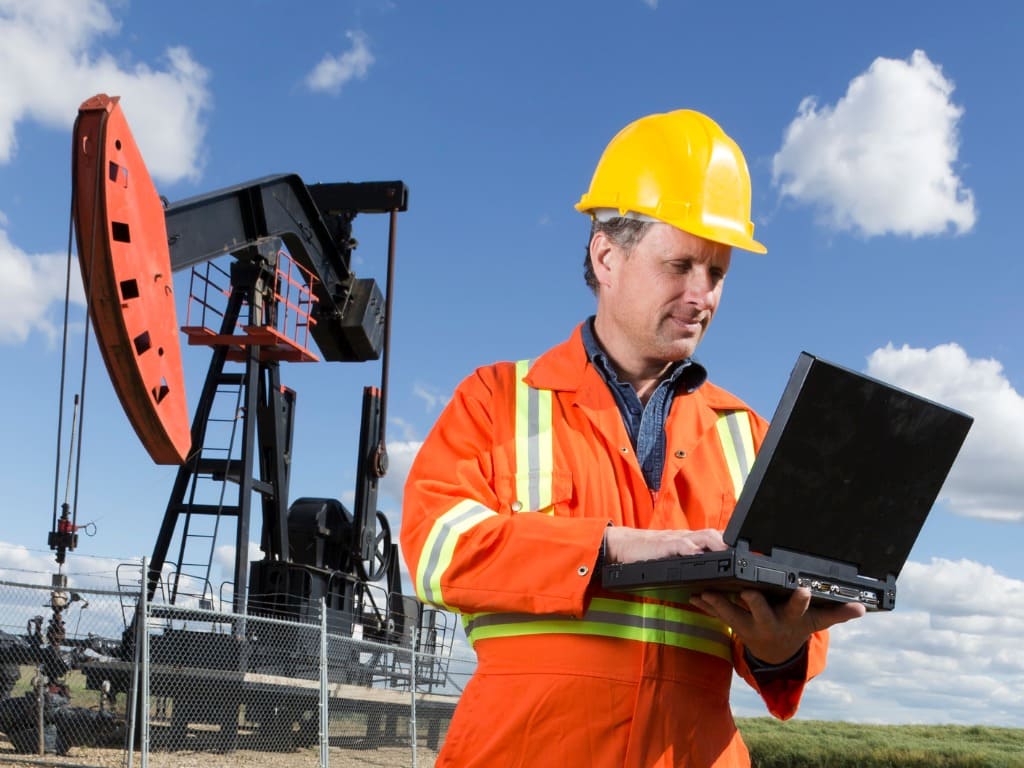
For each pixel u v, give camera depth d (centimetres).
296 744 1639
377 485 1875
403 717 1920
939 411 163
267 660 1561
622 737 166
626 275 187
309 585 1662
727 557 145
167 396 1020
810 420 146
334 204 1758
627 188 188
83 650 1182
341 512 1834
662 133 189
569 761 165
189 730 1443
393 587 1975
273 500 1639
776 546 151
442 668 1911
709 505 184
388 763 1636
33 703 1188
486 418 188
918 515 169
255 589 1625
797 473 147
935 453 166
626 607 169
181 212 1296
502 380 193
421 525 174
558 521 161
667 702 168
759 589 150
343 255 1755
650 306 183
